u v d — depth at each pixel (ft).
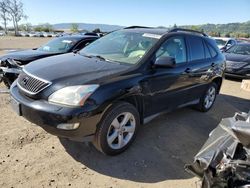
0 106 17.24
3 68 20.10
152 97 13.35
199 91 17.70
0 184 9.75
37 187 9.79
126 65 12.71
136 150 12.85
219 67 19.06
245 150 7.88
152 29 16.25
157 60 12.88
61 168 10.99
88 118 10.48
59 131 10.40
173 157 12.68
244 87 28.22
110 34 16.79
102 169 11.17
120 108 11.54
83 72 11.62
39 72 11.77
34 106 10.67
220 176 7.74
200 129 16.29
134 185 10.38
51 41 26.17
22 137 13.16
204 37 18.38
